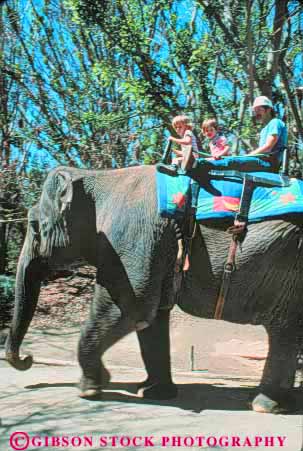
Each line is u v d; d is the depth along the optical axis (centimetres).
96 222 574
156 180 557
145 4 993
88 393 555
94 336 548
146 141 1038
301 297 535
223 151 596
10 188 1198
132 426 484
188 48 952
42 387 602
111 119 977
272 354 542
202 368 751
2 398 560
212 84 982
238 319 549
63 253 590
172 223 538
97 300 551
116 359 792
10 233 1452
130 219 549
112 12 945
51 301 1224
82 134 1153
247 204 529
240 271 525
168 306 557
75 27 1226
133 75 1013
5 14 1290
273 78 927
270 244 518
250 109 892
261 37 909
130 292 539
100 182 582
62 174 567
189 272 538
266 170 562
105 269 550
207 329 1020
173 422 496
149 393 571
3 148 1239
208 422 499
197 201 537
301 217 524
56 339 951
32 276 607
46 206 584
